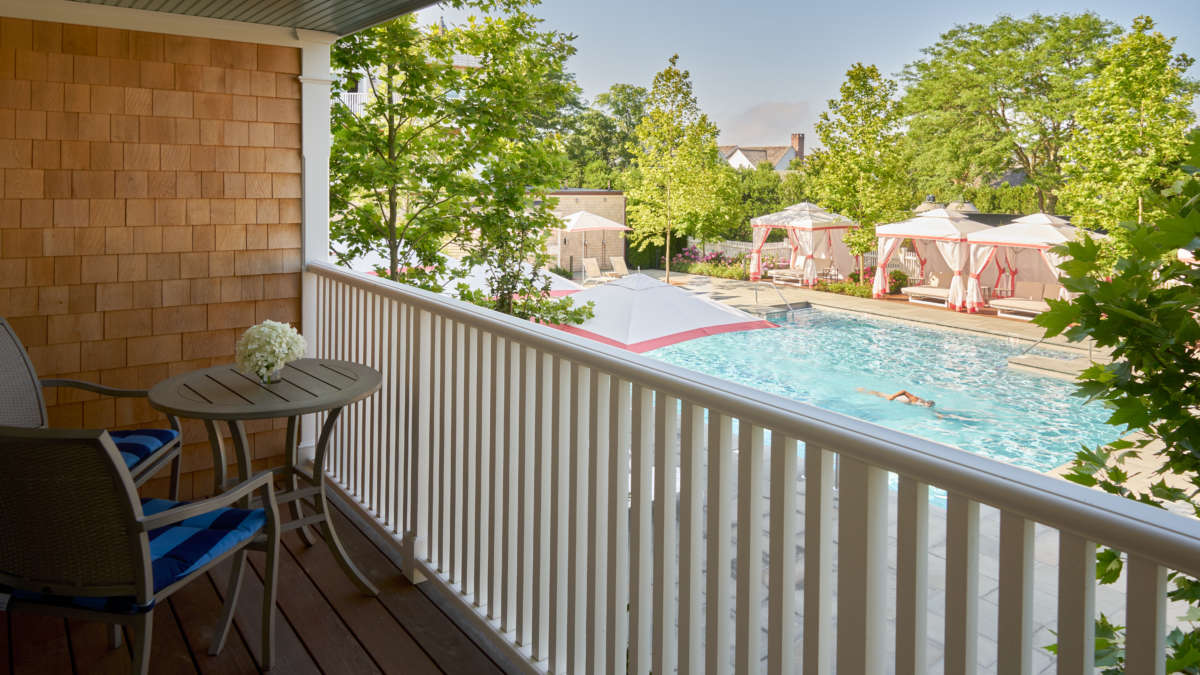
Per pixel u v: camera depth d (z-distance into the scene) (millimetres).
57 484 2033
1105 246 1532
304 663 2635
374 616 2934
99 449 1977
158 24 3920
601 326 9227
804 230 18875
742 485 1698
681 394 1828
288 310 4473
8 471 2037
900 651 1417
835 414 1539
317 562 3354
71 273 3867
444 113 7707
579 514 2299
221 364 4289
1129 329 1439
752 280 19547
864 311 16781
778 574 1625
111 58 3852
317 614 2939
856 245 18391
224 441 4359
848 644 1517
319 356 4426
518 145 8047
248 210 4293
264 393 2953
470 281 9156
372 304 3652
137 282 4031
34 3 3617
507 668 2619
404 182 7539
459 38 7816
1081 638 1138
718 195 19891
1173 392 1436
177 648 2713
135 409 4105
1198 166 1512
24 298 3771
